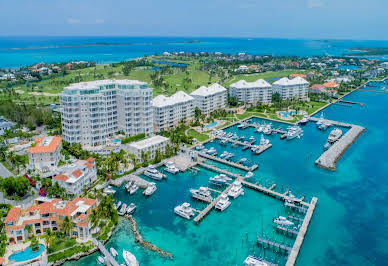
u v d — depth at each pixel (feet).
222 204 530.68
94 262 402.93
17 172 618.03
